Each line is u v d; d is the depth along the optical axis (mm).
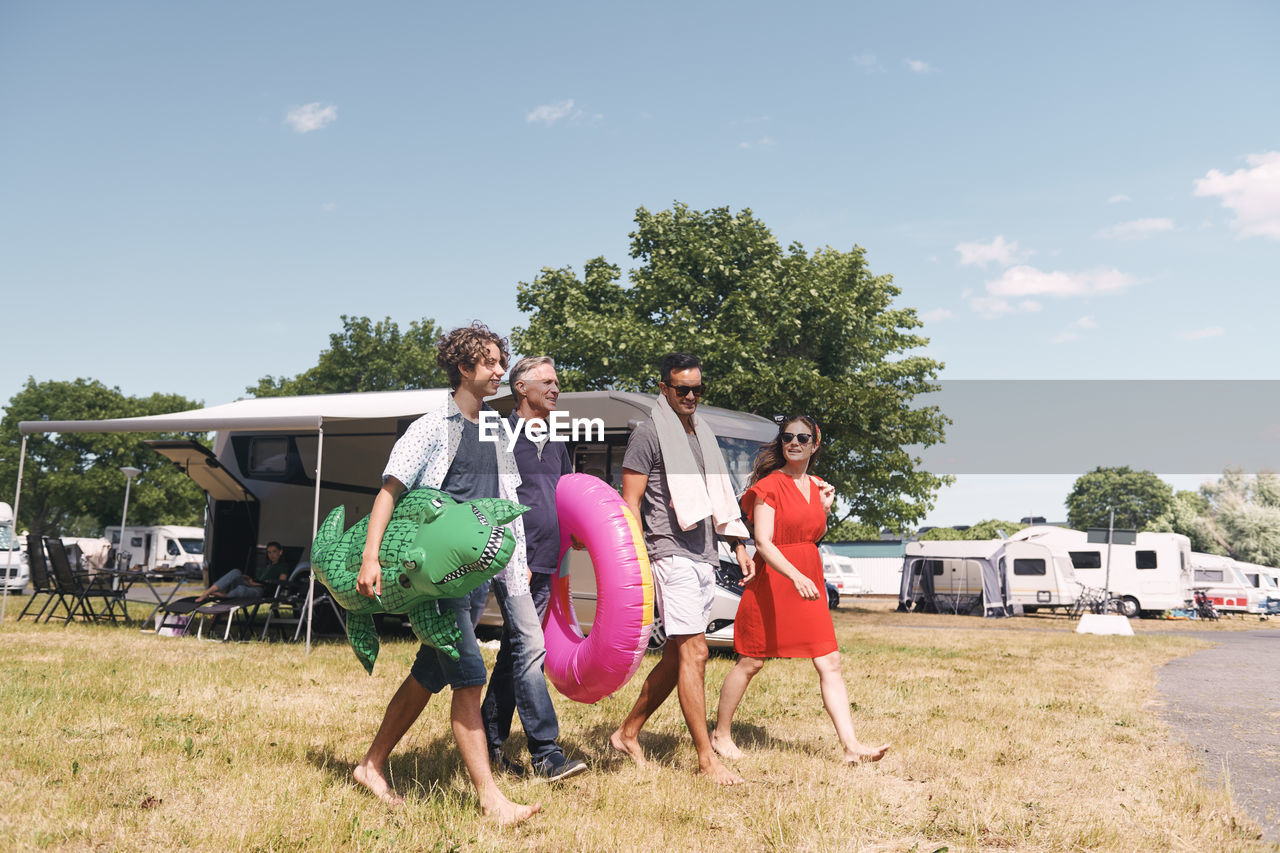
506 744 4691
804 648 4730
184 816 3457
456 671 3557
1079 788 4320
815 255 25016
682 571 4406
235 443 13148
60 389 50625
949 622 21766
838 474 20359
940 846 3439
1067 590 26297
